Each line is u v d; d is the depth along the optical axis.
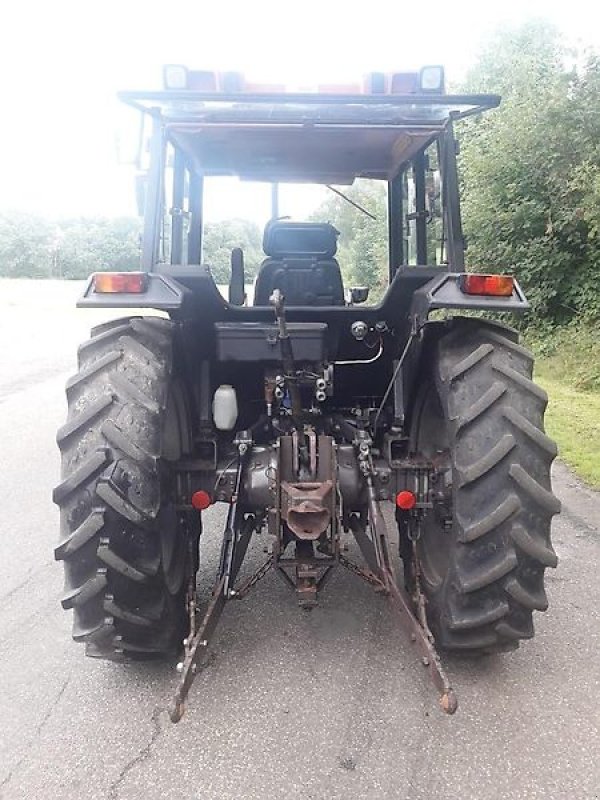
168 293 2.66
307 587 2.79
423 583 3.12
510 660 2.98
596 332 10.44
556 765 2.36
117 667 2.99
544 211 11.56
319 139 3.60
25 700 2.77
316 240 3.87
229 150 3.87
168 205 3.79
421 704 2.70
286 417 3.39
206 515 4.84
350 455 3.19
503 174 12.02
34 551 4.25
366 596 3.55
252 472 3.13
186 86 2.97
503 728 2.55
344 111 3.13
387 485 3.12
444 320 2.97
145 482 2.57
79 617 2.69
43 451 6.49
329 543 2.84
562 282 11.40
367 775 2.32
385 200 4.62
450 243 3.21
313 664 2.97
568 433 6.80
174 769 2.37
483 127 13.16
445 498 2.96
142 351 2.75
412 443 3.38
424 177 3.87
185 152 3.87
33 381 9.89
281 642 3.14
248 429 3.46
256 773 2.34
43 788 2.29
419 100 2.92
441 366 2.80
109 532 2.57
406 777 2.31
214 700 2.74
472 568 2.63
